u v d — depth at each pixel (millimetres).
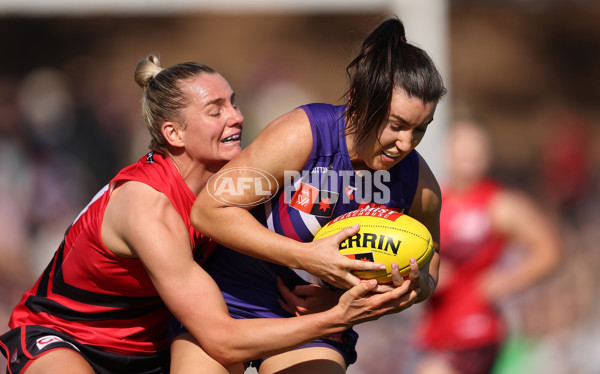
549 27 57156
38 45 44969
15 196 32875
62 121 36656
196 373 10836
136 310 12273
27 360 11688
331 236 10430
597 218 36219
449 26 56062
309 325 10477
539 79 56188
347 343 12234
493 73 56156
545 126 52188
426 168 11898
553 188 39969
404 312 26438
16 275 30047
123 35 46906
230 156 12039
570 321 26297
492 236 20938
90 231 11820
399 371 24484
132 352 12406
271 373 11688
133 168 12211
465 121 21516
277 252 10492
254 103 40500
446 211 21172
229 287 11977
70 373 11227
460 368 20844
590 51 57219
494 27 56969
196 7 35938
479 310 20906
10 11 34844
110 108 37812
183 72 12070
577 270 27547
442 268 21047
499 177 44594
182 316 10875
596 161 44031
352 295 10234
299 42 48531
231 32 48250
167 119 11914
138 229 11117
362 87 10375
